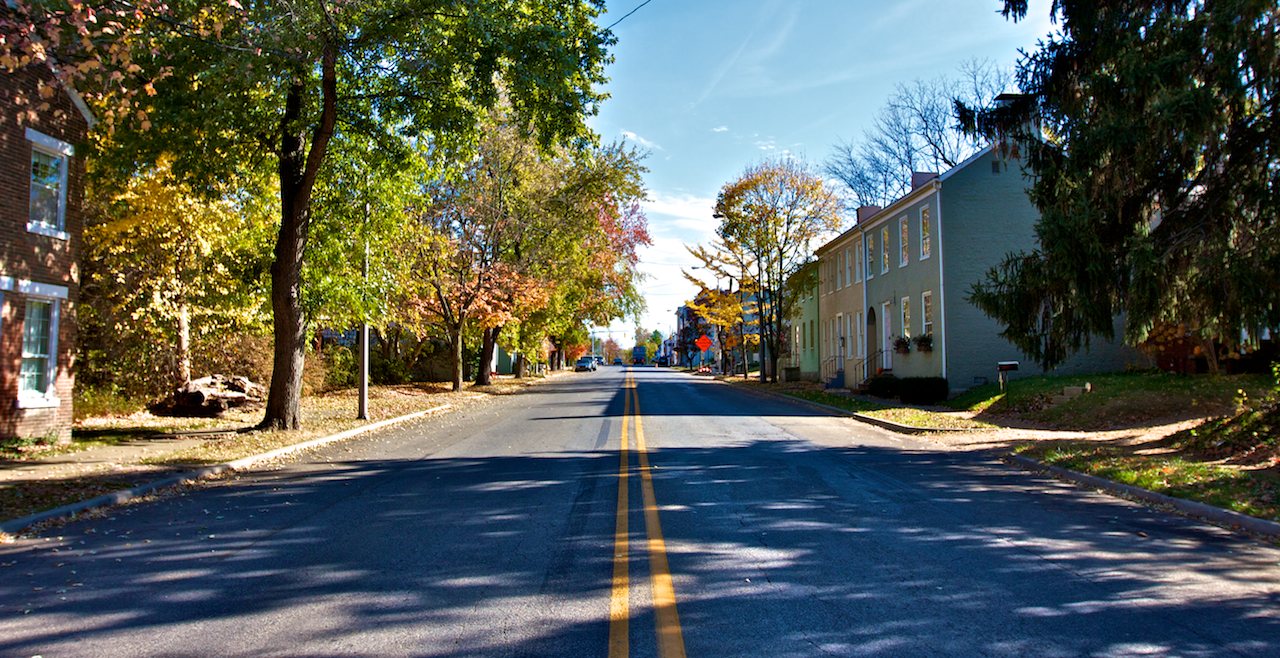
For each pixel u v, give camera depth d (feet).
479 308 104.83
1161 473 30.40
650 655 13.53
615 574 18.54
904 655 13.52
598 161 107.34
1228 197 35.76
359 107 51.06
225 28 41.27
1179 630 14.67
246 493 30.68
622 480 32.50
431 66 45.09
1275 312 32.91
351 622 15.35
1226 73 33.22
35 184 44.09
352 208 59.93
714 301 148.46
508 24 45.14
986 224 78.69
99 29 35.55
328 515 25.91
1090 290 38.88
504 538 22.31
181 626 15.20
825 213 113.29
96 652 13.85
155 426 54.90
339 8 41.70
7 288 41.32
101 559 20.51
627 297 146.41
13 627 15.21
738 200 113.60
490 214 102.27
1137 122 36.04
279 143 51.78
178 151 45.62
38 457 38.93
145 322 60.75
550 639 14.33
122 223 57.41
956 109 45.93
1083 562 19.52
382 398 88.33
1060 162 42.24
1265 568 18.89
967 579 18.06
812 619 15.38
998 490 30.25
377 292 67.67
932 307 80.69
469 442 48.39
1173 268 36.73
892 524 23.99
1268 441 32.94
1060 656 13.47
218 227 62.95
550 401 92.53
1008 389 65.82
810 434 52.06
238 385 67.97
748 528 23.41
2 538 22.86
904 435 51.98
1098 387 59.16
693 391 113.70
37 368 44.37
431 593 17.21
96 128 47.11
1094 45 38.68
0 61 28.76
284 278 51.49
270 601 16.75
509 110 83.51
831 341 123.85
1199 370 61.98
